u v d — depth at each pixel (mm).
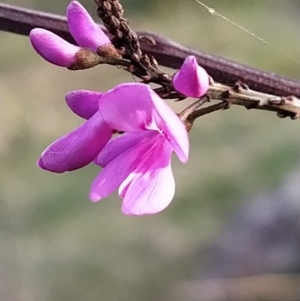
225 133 287
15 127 311
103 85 340
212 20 362
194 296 223
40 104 327
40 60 358
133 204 70
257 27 351
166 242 244
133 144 76
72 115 319
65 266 242
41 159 74
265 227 233
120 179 73
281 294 211
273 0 368
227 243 235
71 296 235
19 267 242
